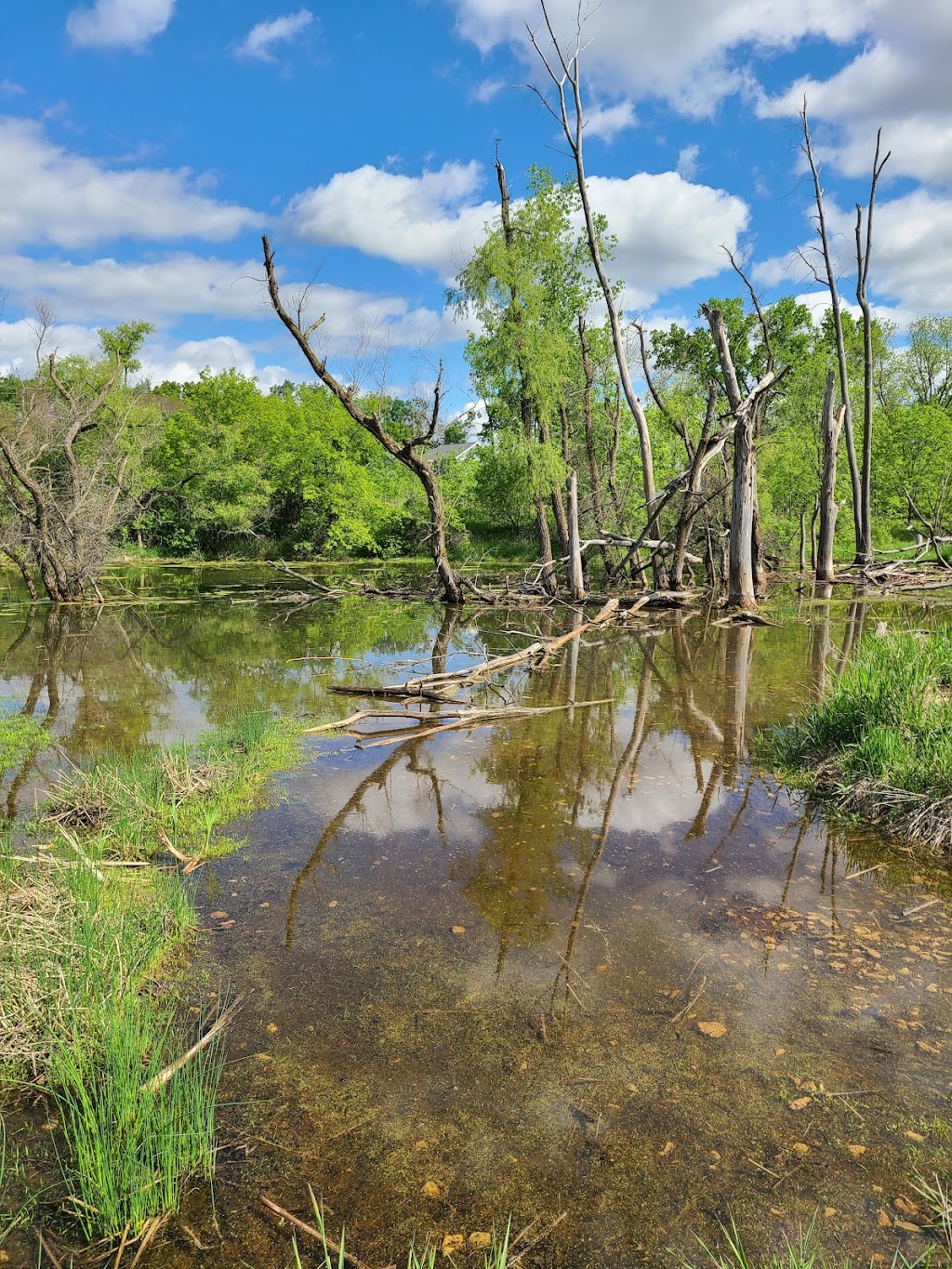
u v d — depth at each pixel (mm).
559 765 6852
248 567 32312
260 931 4156
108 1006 3293
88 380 27516
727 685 9867
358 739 7621
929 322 38188
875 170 21719
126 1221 2453
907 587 20672
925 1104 2904
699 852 5102
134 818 5418
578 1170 2627
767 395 19469
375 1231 2408
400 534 36656
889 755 5746
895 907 4367
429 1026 3369
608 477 24125
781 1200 2500
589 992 3600
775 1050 3205
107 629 15109
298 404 44625
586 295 24641
